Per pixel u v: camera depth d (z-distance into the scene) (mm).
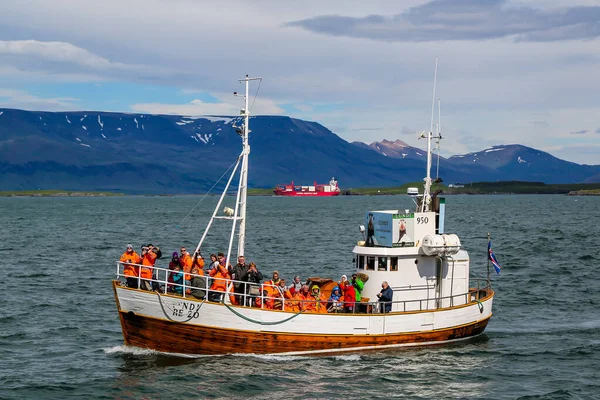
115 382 35531
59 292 63938
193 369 36500
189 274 37500
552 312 54375
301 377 35688
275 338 37688
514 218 197250
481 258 90625
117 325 49562
